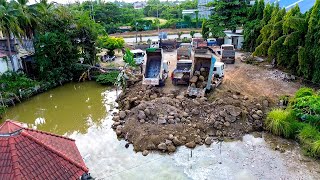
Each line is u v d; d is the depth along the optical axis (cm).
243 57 3972
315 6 2747
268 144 1992
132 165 1803
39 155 992
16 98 2873
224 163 1792
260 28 4047
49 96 3119
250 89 2788
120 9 8631
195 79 2720
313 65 2747
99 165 1816
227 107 2272
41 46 3272
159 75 2892
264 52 3431
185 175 1686
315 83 2784
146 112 2256
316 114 2078
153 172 1727
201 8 7475
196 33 6391
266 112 2306
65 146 1148
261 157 1847
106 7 7731
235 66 3625
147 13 9719
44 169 962
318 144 1828
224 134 2103
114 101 2908
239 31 5162
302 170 1711
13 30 3117
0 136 995
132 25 7200
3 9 3019
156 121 2214
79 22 3588
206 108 2339
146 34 6581
